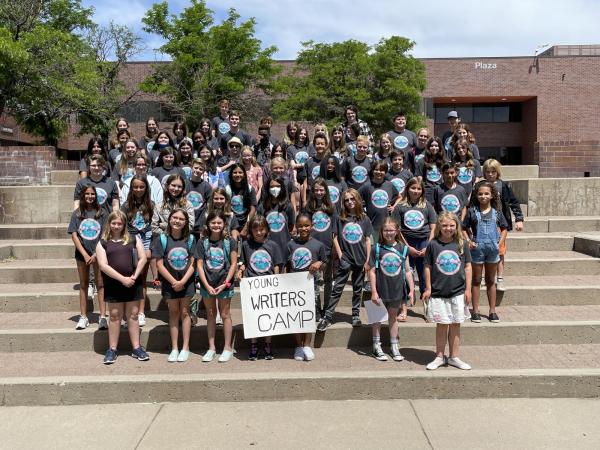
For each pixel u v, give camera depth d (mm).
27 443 4445
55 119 23516
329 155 7707
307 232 6211
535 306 7250
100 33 25875
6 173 13664
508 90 37531
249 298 5898
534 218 10641
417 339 6418
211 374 5418
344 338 6418
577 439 4426
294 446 4340
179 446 4355
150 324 6594
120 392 5242
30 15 20906
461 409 5035
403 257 5922
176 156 8203
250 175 8117
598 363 5680
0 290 7578
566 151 14891
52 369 5668
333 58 26234
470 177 8391
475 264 6465
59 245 9031
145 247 6777
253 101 27031
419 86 27000
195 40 24938
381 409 5051
